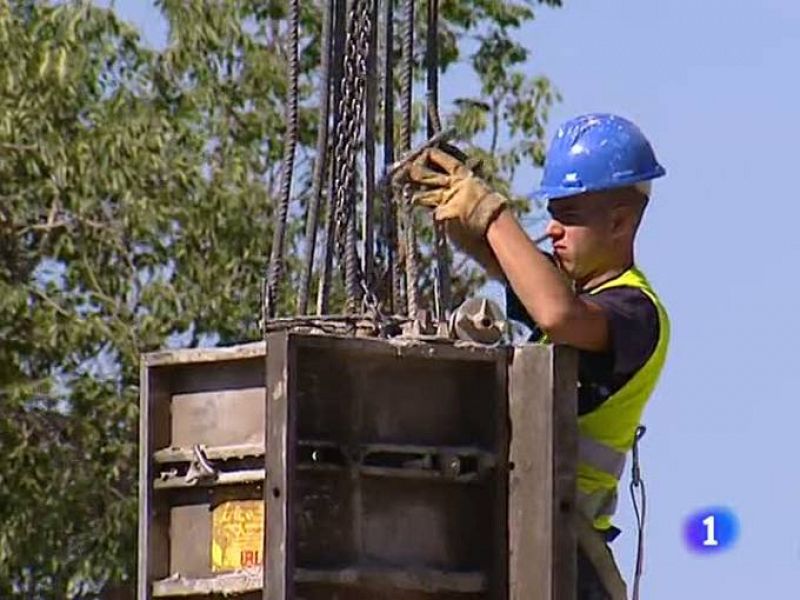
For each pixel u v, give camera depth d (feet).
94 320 176.24
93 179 177.37
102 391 177.58
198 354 59.72
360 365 57.47
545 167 62.90
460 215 58.95
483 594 58.03
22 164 177.58
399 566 57.26
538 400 58.08
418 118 125.49
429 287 77.30
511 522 58.13
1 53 177.68
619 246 61.77
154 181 179.11
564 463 57.82
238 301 179.52
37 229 180.04
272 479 55.98
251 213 180.45
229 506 59.00
